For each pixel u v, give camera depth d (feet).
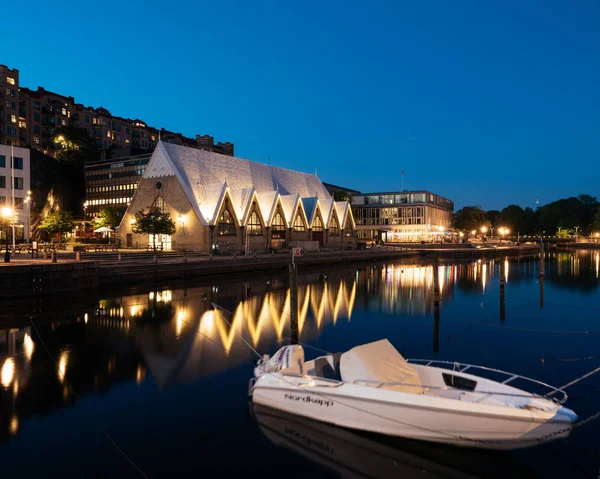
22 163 231.30
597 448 36.55
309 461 34.53
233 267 170.91
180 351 64.44
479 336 74.28
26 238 230.89
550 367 56.85
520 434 34.27
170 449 36.01
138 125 471.62
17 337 71.82
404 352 64.39
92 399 46.14
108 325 80.94
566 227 529.45
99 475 32.27
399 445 37.45
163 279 143.33
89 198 345.31
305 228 269.23
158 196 227.40
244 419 41.39
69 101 411.95
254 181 273.33
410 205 394.11
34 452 35.42
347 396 38.73
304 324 83.87
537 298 118.62
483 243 399.65
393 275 179.32
